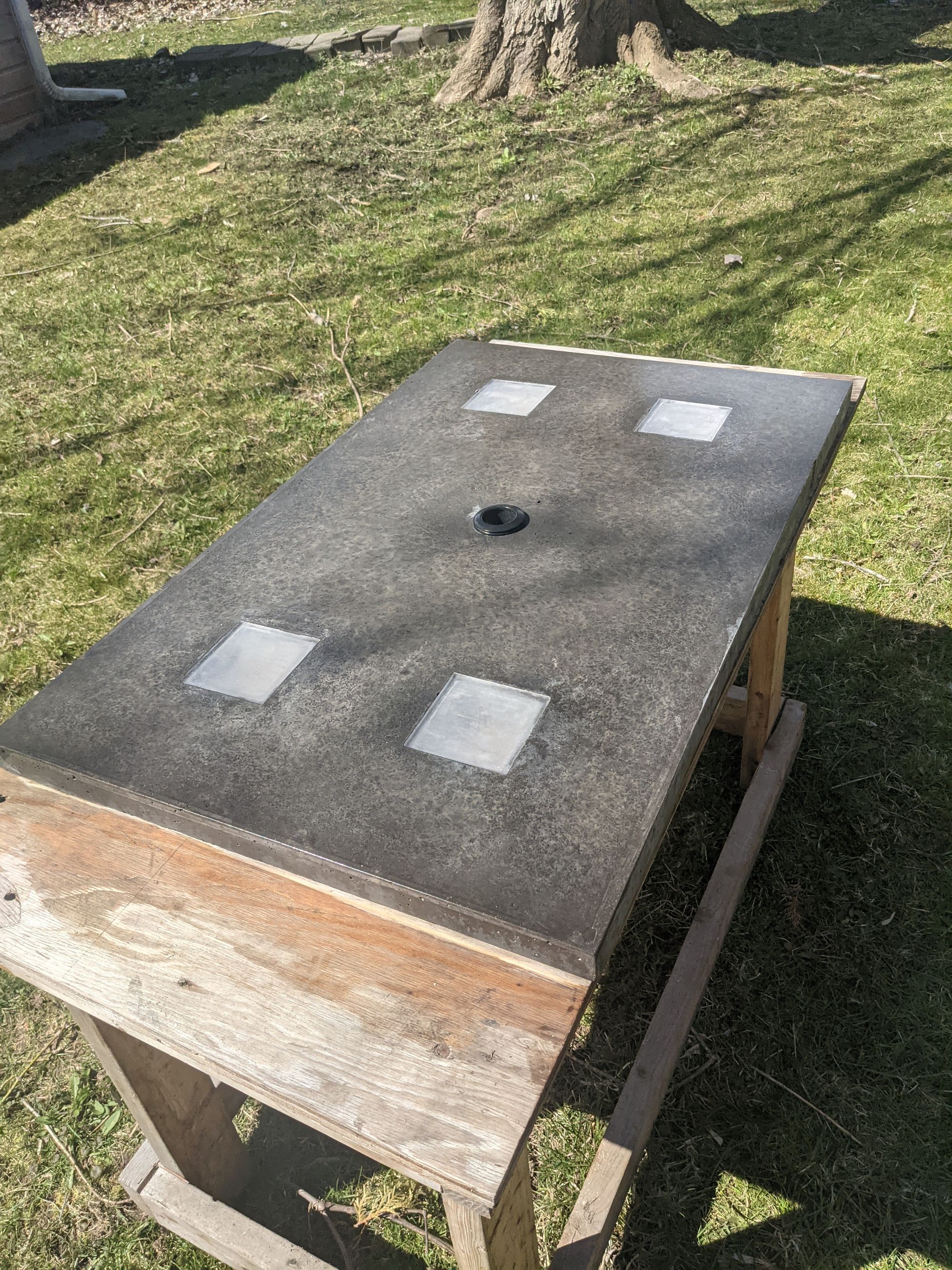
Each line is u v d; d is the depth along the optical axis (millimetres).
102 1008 1179
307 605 1536
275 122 7746
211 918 1269
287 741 1299
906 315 4484
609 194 6020
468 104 7578
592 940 1024
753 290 4840
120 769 1293
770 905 2338
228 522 3674
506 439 1920
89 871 1352
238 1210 1924
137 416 4379
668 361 2211
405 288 5234
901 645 2949
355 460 1920
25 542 3691
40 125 8461
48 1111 2109
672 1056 1849
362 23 10242
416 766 1236
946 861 2383
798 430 1837
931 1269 1727
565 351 2316
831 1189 1846
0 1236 1935
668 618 1412
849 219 5395
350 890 1178
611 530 1608
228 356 4789
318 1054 1098
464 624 1448
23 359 4969
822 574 3213
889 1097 1966
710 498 1655
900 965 2182
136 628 1547
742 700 2508
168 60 9781
